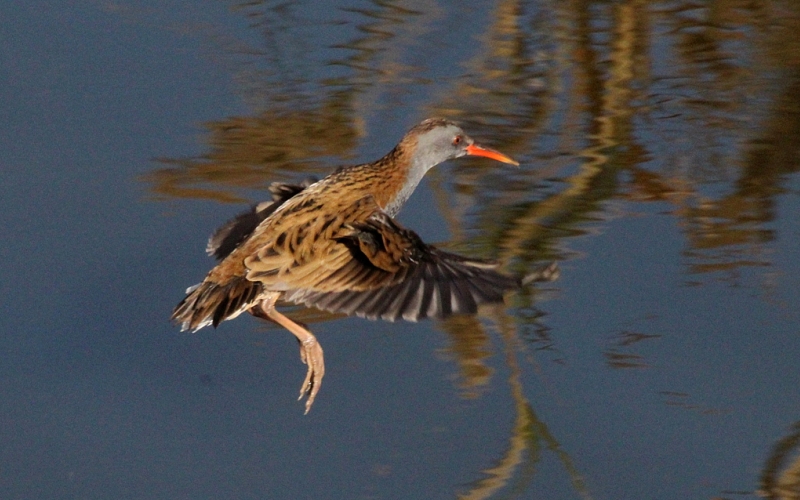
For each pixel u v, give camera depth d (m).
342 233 8.66
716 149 14.35
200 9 16.59
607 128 14.73
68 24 16.08
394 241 8.20
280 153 14.02
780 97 15.25
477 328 11.87
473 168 14.06
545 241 12.84
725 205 13.39
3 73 15.09
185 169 13.73
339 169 10.05
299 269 8.54
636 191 13.68
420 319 7.82
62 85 14.95
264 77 15.35
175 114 14.62
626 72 15.93
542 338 11.67
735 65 15.99
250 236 9.12
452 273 7.95
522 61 16.00
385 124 14.61
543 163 14.13
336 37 16.20
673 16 17.05
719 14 17.02
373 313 8.02
